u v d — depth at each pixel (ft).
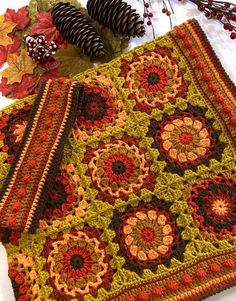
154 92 2.18
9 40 2.39
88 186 2.06
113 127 2.14
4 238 2.03
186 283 1.92
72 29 2.23
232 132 2.08
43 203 2.01
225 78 2.18
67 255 1.99
